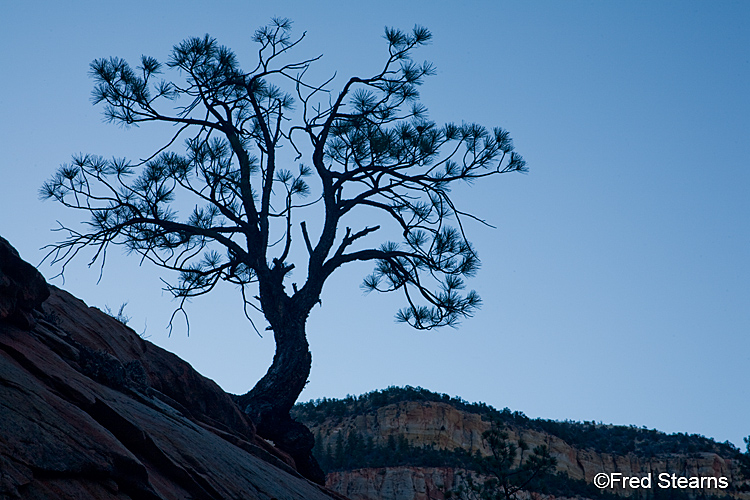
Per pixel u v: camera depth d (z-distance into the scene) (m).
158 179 16.61
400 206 18.50
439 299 16.88
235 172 17.84
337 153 18.77
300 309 16.66
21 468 4.55
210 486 6.88
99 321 9.91
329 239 17.45
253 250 16.94
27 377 5.79
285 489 8.88
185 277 17.38
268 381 15.55
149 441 6.48
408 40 18.39
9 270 7.27
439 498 54.44
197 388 11.42
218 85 17.38
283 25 18.38
